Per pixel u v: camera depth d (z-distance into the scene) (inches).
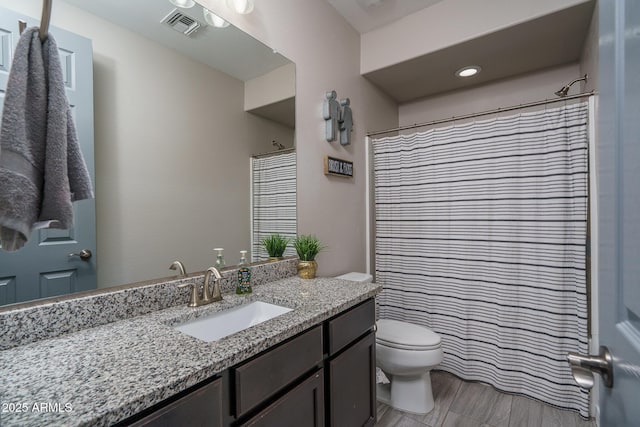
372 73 101.8
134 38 46.4
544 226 72.3
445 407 71.8
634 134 17.8
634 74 17.8
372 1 86.9
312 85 80.7
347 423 51.6
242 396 33.5
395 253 95.7
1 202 27.4
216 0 58.1
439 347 69.4
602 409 23.4
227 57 60.3
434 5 88.8
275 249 69.2
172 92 51.4
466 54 90.9
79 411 22.3
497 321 78.1
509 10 77.7
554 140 71.1
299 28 77.0
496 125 78.6
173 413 27.1
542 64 97.3
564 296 70.0
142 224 46.9
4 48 33.8
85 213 40.7
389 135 119.7
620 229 20.1
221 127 59.1
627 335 18.8
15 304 34.6
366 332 59.2
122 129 44.8
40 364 29.5
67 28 39.3
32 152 29.8
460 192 83.7
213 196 57.6
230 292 56.8
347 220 93.0
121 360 30.2
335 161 86.4
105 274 42.4
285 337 38.8
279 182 70.8
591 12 72.0
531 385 73.7
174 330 38.2
